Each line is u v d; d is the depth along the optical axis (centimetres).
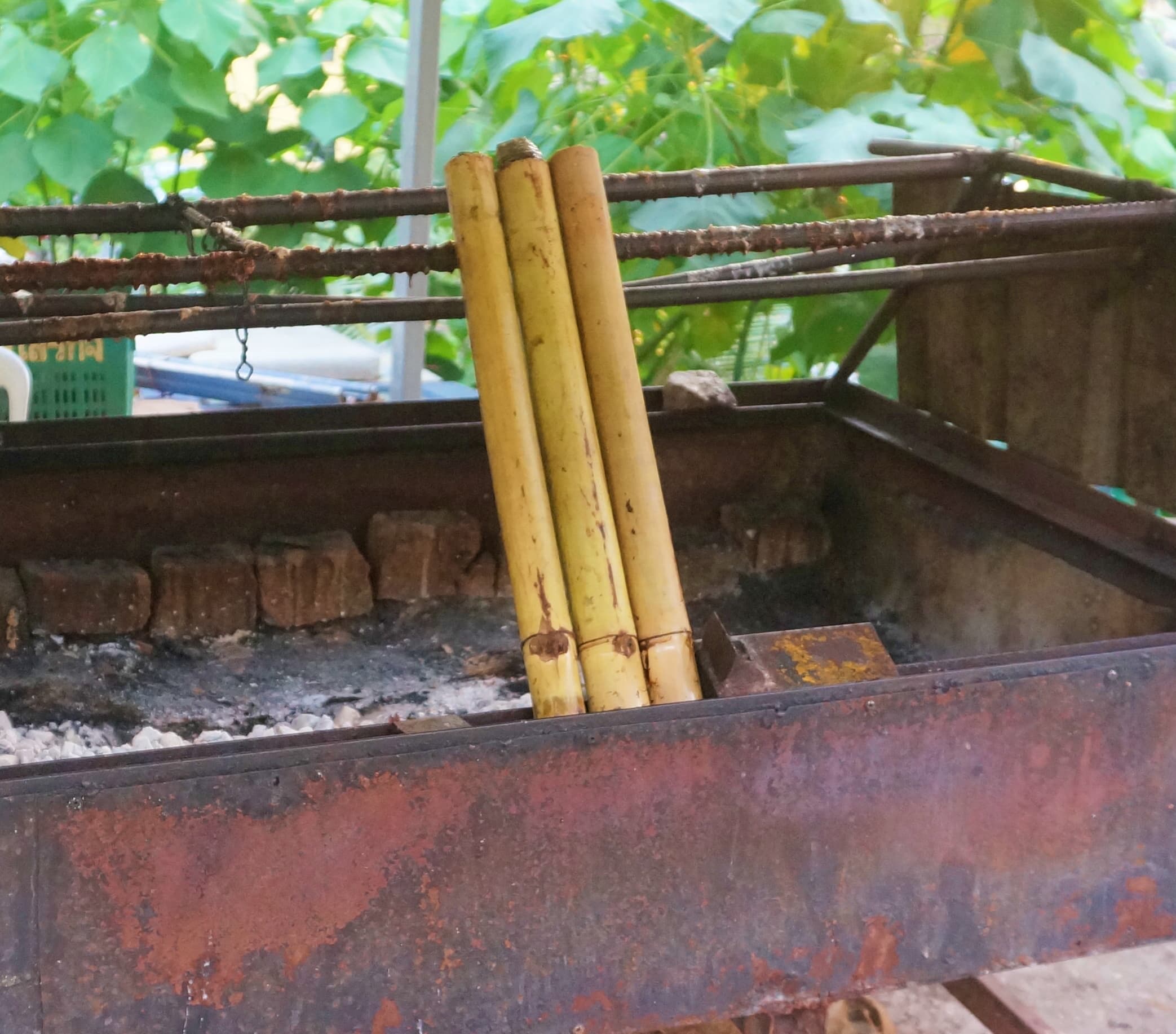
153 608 261
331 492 273
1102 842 199
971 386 263
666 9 371
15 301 202
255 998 179
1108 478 243
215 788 175
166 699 253
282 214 215
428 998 183
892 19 350
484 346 200
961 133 341
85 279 194
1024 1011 222
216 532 269
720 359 428
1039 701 193
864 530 284
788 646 199
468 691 262
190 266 196
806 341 385
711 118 370
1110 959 265
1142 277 234
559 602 197
